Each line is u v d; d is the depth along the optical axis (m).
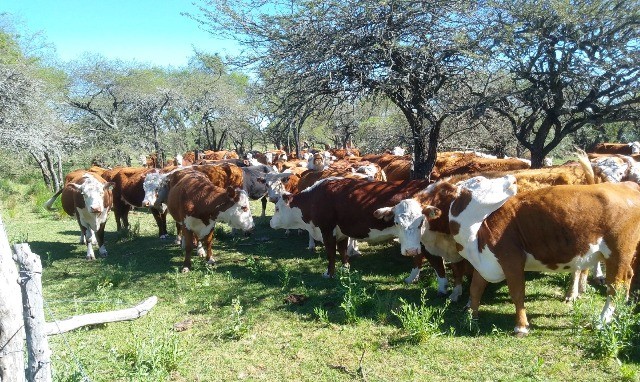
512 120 10.47
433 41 8.82
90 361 5.35
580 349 5.46
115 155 31.41
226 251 10.81
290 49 8.80
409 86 9.50
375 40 8.67
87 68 35.78
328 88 9.20
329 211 8.42
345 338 6.06
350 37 8.57
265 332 6.39
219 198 9.26
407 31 8.82
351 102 9.69
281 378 5.23
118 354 5.66
